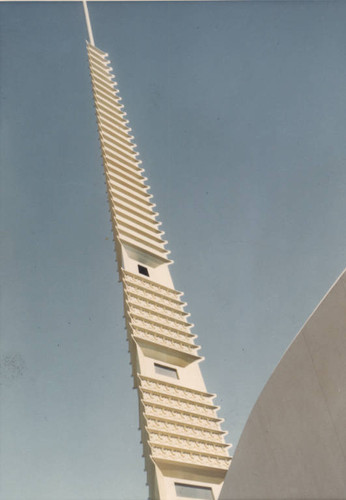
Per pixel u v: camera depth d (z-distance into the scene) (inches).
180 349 1987.0
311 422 475.2
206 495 1437.0
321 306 482.9
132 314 2033.7
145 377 1731.1
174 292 2358.5
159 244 2768.2
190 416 1701.5
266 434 530.0
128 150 3759.8
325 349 471.2
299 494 478.3
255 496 535.2
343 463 435.8
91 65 4537.4
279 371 523.2
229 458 1595.7
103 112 4020.7
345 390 444.8
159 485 1387.8
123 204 2960.1
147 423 1568.7
